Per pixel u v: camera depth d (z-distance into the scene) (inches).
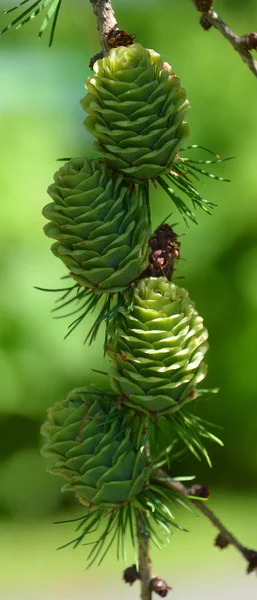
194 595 48.1
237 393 66.9
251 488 68.6
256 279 64.5
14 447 65.4
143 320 14.6
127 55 14.7
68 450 14.9
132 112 14.6
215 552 53.4
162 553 53.2
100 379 60.8
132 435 14.9
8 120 62.5
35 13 15.1
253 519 60.1
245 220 63.7
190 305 14.7
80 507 66.7
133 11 65.3
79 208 14.6
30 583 49.6
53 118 63.9
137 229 14.7
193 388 14.7
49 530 62.1
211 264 64.4
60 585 49.3
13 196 60.3
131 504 15.1
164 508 14.9
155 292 14.7
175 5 65.4
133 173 14.8
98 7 15.4
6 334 59.4
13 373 59.9
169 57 64.7
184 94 14.7
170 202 61.7
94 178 14.7
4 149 61.6
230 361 66.3
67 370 60.4
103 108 14.7
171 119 14.8
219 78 64.1
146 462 15.0
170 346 14.5
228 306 65.5
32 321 59.2
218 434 68.2
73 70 65.1
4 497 66.1
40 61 64.3
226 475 69.0
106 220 14.7
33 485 66.3
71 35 65.2
